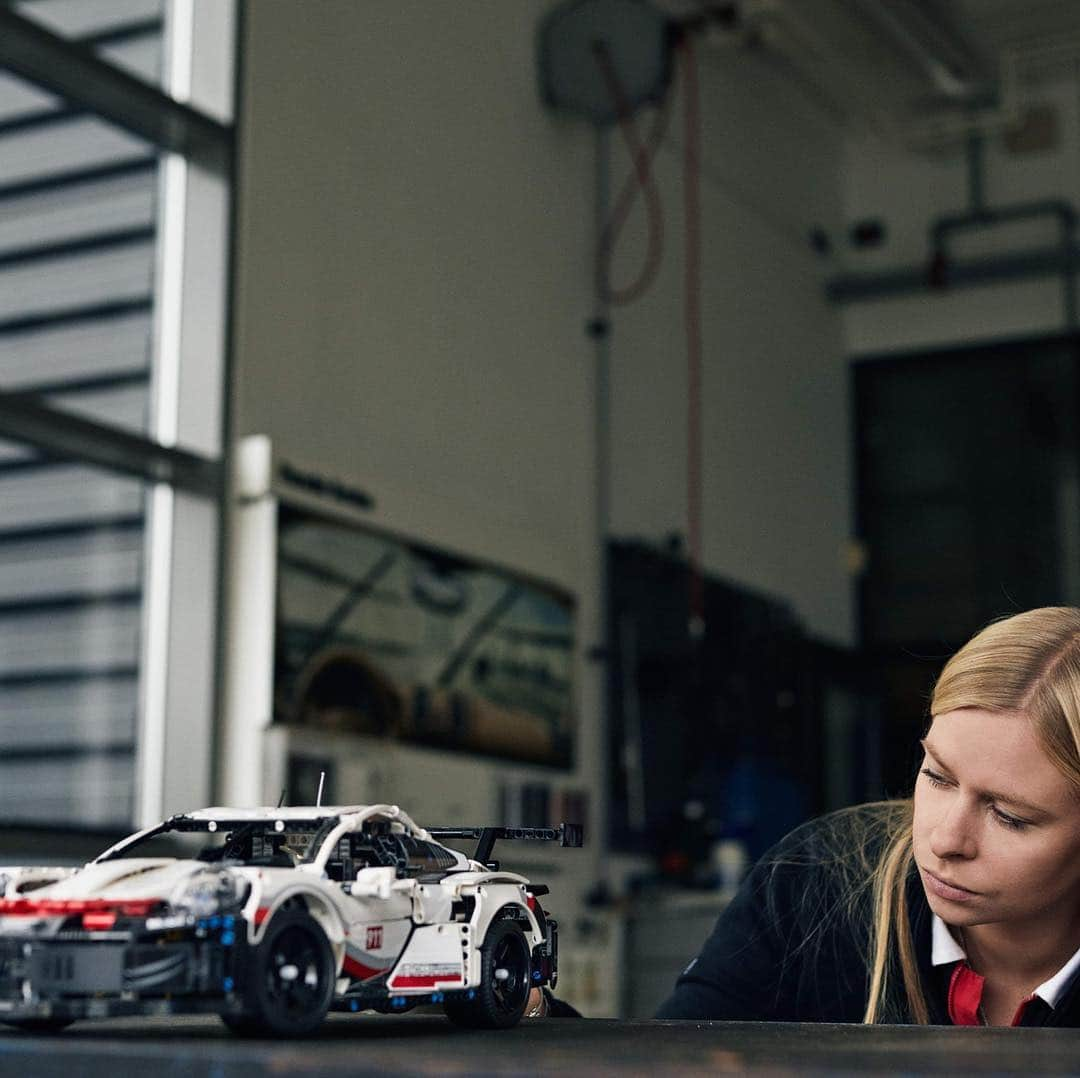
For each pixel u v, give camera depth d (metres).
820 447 9.38
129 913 1.03
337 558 5.16
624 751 6.83
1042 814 1.28
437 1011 1.46
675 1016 1.68
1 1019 1.06
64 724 4.87
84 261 5.09
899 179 9.91
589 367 7.03
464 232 6.20
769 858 1.75
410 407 5.74
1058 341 9.43
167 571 4.87
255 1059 0.84
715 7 7.98
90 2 5.27
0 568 4.97
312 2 5.46
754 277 8.74
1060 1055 0.89
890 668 9.50
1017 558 9.34
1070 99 9.44
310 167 5.37
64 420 4.38
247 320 5.01
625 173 7.49
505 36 6.64
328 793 4.90
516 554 6.21
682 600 7.47
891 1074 0.77
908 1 7.56
